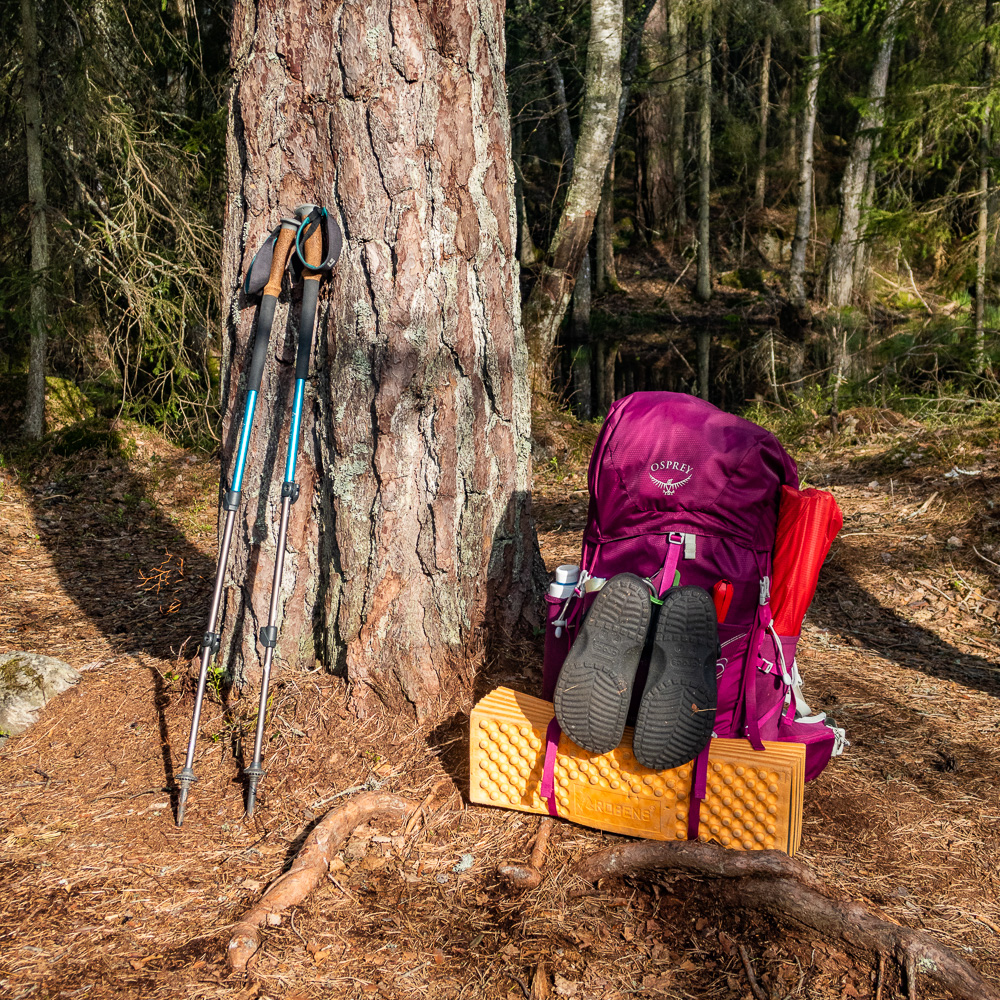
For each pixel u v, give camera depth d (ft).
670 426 9.45
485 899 8.48
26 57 30.76
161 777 10.44
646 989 7.41
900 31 44.39
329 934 7.96
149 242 34.86
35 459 28.45
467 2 10.25
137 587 18.75
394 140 10.00
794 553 9.59
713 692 8.48
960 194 40.06
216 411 34.27
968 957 7.75
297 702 10.94
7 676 12.27
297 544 11.00
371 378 10.39
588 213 34.86
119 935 7.91
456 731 10.87
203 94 38.60
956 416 27.12
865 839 9.51
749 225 88.28
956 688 13.50
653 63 68.49
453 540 11.01
